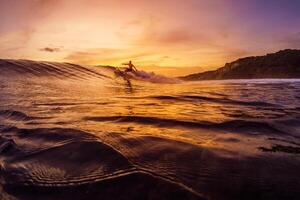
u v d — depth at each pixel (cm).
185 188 191
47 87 1145
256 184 199
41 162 246
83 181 206
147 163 236
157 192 187
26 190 198
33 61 1811
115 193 188
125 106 611
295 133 348
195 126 383
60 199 185
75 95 899
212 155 256
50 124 397
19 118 458
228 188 193
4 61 1653
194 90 1166
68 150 273
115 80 1733
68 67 1869
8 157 263
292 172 220
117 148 273
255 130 362
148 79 1948
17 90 991
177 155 255
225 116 461
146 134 331
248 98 779
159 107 592
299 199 180
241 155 258
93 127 371
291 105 615
